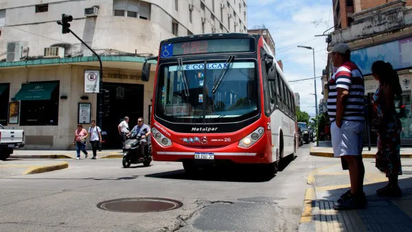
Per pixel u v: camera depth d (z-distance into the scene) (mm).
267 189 6582
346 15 34781
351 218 3729
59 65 22641
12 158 17484
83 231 3613
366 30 20594
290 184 7273
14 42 23750
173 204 5031
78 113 22422
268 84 8125
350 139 4082
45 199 5305
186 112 7734
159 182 7434
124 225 3848
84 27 23422
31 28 24594
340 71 4105
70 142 22188
